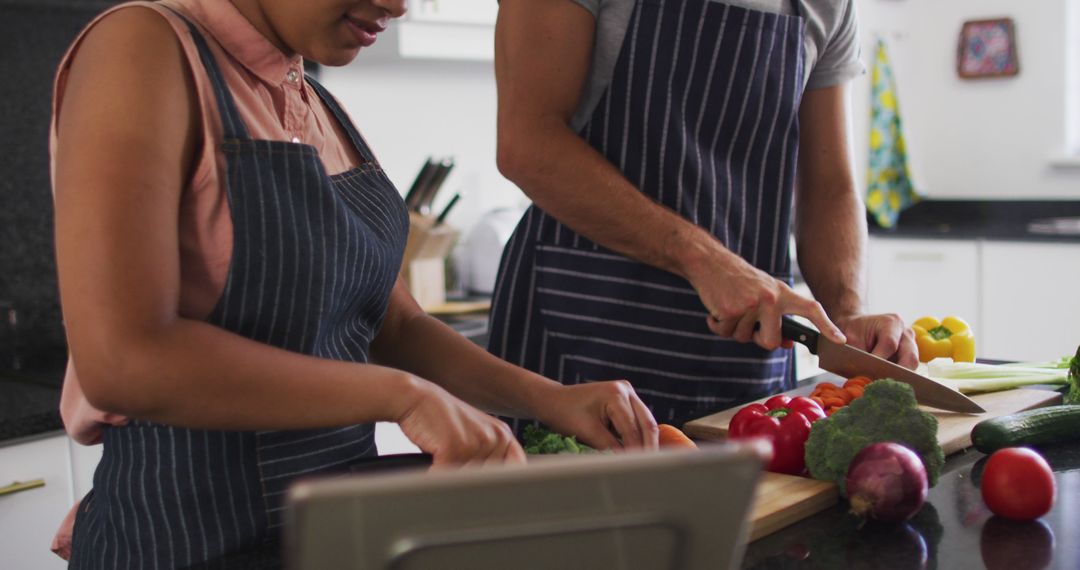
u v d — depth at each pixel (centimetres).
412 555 50
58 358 222
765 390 153
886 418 102
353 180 108
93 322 76
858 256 165
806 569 86
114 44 84
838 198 169
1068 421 119
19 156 223
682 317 147
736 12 143
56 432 181
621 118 145
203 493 93
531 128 139
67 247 77
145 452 94
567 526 52
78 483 185
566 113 142
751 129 149
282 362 81
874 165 419
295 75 104
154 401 77
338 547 48
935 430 103
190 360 78
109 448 97
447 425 82
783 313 135
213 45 94
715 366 149
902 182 425
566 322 153
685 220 142
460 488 48
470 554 52
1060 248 356
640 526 53
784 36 148
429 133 302
